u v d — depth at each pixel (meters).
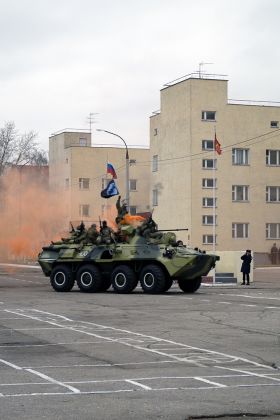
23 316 21.55
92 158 72.00
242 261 38.72
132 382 11.35
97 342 15.98
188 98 61.81
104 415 9.13
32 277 47.16
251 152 63.66
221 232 62.78
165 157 65.00
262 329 18.23
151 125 67.25
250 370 12.45
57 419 8.91
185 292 32.06
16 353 14.46
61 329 18.36
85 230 33.41
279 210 64.62
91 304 25.62
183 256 30.31
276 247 64.38
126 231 31.64
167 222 64.69
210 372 12.24
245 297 28.86
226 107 62.75
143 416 9.09
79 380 11.54
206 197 62.16
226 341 16.08
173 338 16.59
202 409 9.49
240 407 9.61
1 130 74.75
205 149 62.12
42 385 11.12
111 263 31.52
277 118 64.44
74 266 32.81
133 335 17.14
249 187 63.69
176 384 11.17
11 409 9.46
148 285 30.72
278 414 9.27
